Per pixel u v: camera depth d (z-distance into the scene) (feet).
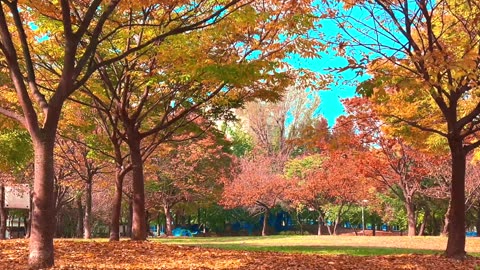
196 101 51.08
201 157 111.55
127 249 39.47
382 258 37.27
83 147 79.66
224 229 166.20
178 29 31.68
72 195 124.16
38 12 35.55
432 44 35.19
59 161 88.22
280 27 41.68
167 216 124.36
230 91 48.78
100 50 44.75
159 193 120.37
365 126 65.10
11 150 62.75
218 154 118.83
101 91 47.39
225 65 37.58
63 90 27.81
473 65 27.20
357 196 112.27
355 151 73.20
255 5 42.63
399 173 86.22
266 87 48.11
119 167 52.26
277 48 42.88
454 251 37.47
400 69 33.65
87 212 84.43
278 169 139.13
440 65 28.04
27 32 42.01
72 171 93.40
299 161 127.13
